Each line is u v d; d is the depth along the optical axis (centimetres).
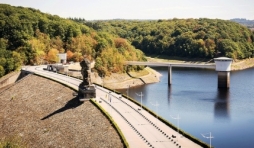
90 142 19938
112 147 18238
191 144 17875
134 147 17562
